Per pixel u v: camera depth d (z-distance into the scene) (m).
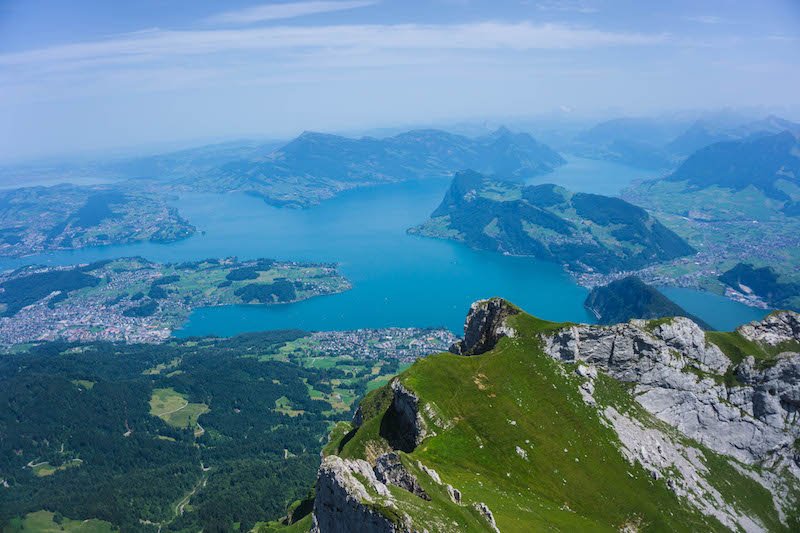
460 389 180.25
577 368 192.38
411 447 166.25
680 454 183.38
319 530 113.81
